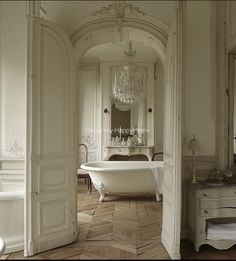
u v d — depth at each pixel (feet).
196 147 11.02
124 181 17.22
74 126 11.17
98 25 11.69
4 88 11.91
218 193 10.11
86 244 10.69
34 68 9.86
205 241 10.04
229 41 11.46
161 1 11.63
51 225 10.27
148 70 23.26
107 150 22.61
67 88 10.87
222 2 11.83
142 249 10.21
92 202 17.17
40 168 9.98
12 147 11.91
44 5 11.65
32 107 9.84
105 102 23.29
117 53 22.20
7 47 11.91
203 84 11.71
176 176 9.26
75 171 11.21
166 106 11.00
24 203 9.95
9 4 11.95
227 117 11.78
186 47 11.73
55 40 10.49
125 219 13.82
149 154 22.41
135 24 11.73
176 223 9.19
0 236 10.02
